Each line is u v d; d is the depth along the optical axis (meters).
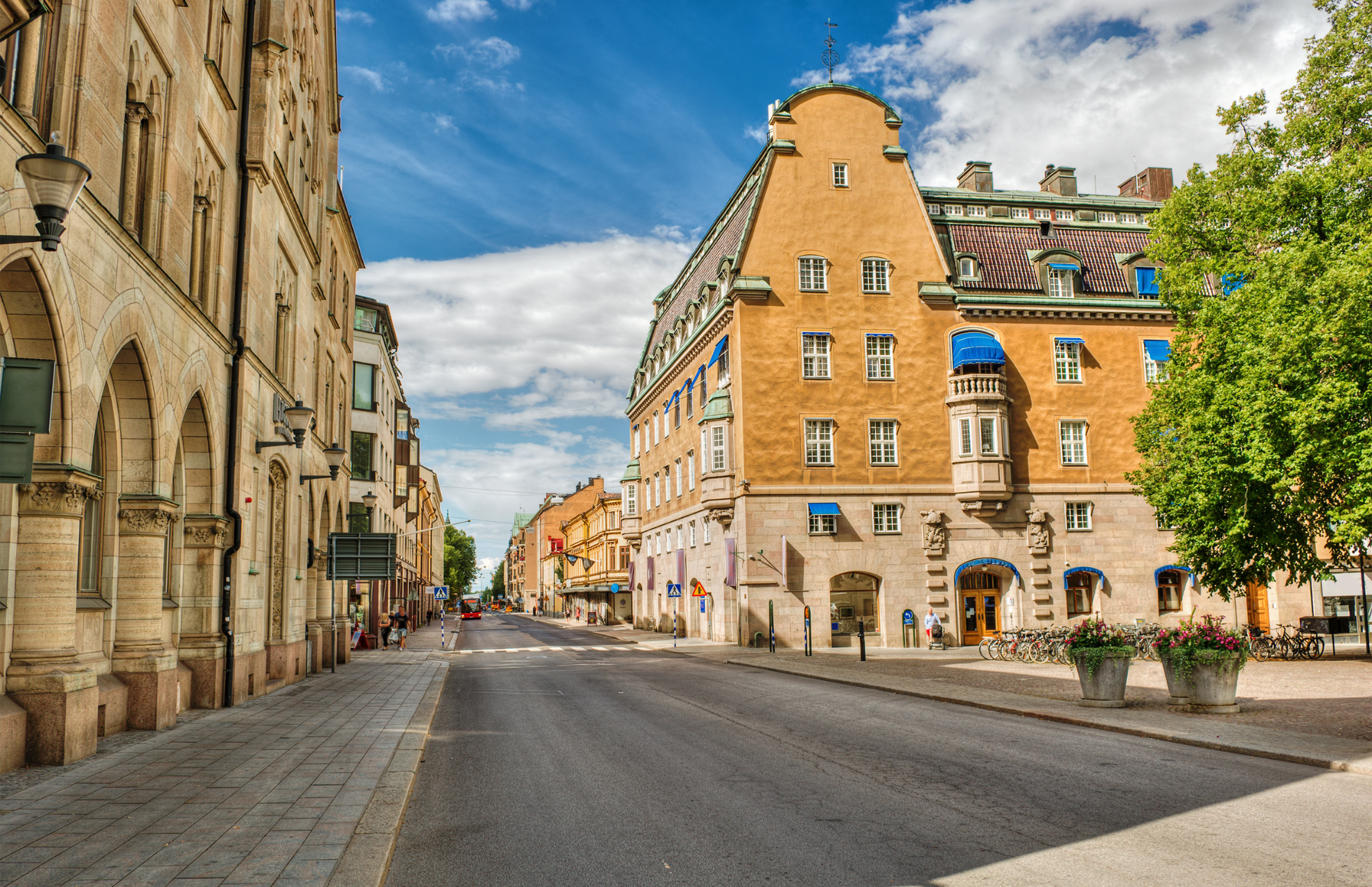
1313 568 26.55
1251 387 23.09
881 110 39.91
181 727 13.50
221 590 16.22
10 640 10.02
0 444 7.05
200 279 15.88
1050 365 39.28
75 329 10.01
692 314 44.53
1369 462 19.59
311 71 25.23
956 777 9.79
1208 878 6.16
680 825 7.81
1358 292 19.48
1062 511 38.53
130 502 12.92
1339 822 7.67
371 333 46.28
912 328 38.59
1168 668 15.01
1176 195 28.22
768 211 38.31
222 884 5.86
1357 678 20.39
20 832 7.19
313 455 25.23
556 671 26.64
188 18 14.40
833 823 7.77
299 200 23.25
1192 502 27.31
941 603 37.12
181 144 14.13
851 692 19.81
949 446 38.19
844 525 36.97
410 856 6.95
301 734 12.94
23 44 9.21
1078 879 6.17
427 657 34.25
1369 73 23.50
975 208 43.03
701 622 43.53
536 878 6.36
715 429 38.28
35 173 6.47
